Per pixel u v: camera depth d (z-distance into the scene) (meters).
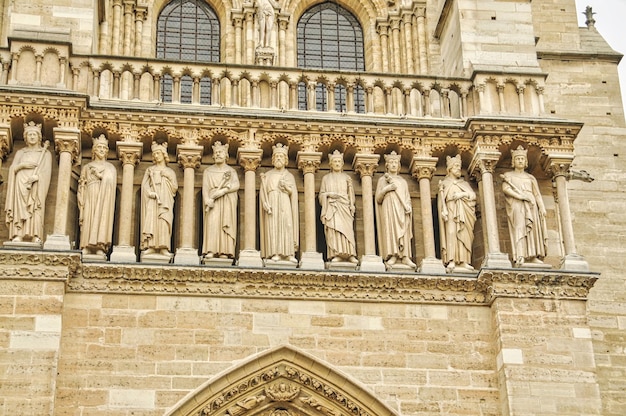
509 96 36.75
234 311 32.62
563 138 35.84
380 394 32.22
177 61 36.06
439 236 35.28
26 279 31.73
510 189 34.94
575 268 34.00
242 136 35.06
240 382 31.95
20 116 33.91
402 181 34.97
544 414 31.88
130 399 31.23
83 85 35.28
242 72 36.28
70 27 36.25
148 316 32.25
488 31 37.94
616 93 41.94
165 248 33.34
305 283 33.06
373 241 34.22
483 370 32.88
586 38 43.69
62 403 30.94
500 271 33.41
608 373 36.75
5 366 30.64
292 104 36.19
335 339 32.72
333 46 44.44
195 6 44.09
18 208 32.69
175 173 34.72
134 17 42.66
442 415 32.16
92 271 32.41
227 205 33.91
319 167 35.25
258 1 41.91
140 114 34.72
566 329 33.09
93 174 33.81
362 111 42.59
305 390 32.47
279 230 33.81
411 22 44.00
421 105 40.31
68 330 31.81
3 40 39.25
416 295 33.47
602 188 39.94
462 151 35.91
